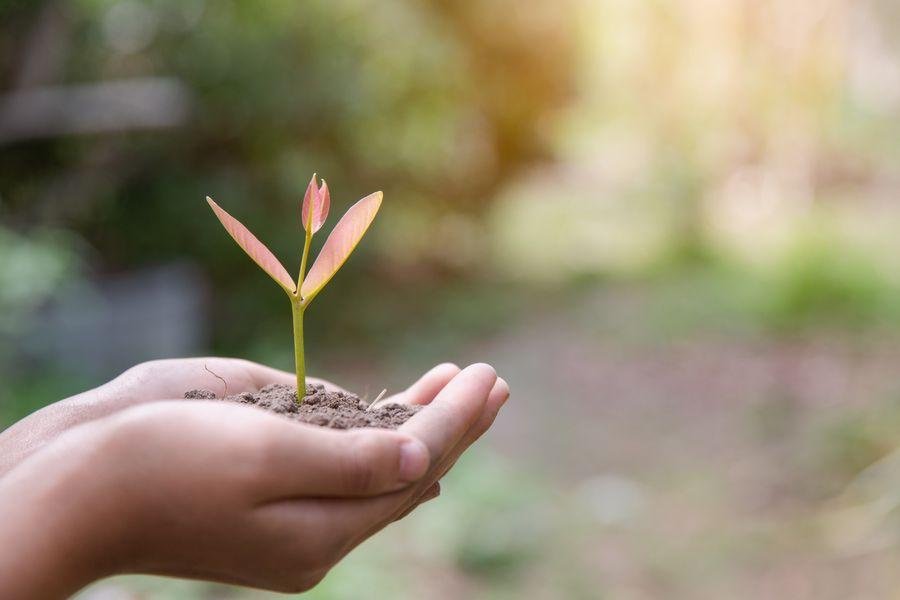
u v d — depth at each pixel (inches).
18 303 142.3
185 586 98.4
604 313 241.4
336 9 220.4
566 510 135.4
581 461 155.3
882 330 213.8
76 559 32.9
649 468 151.6
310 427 34.8
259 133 214.4
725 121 325.7
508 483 136.5
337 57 223.0
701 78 320.2
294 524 34.7
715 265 275.9
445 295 260.4
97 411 46.3
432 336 224.5
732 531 128.2
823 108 330.3
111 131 182.4
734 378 189.8
